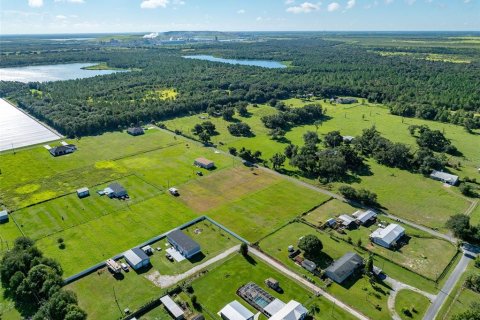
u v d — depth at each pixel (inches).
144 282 4065.0
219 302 3806.6
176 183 6466.5
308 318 3609.7
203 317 3572.8
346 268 4175.7
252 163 7440.9
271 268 4323.3
